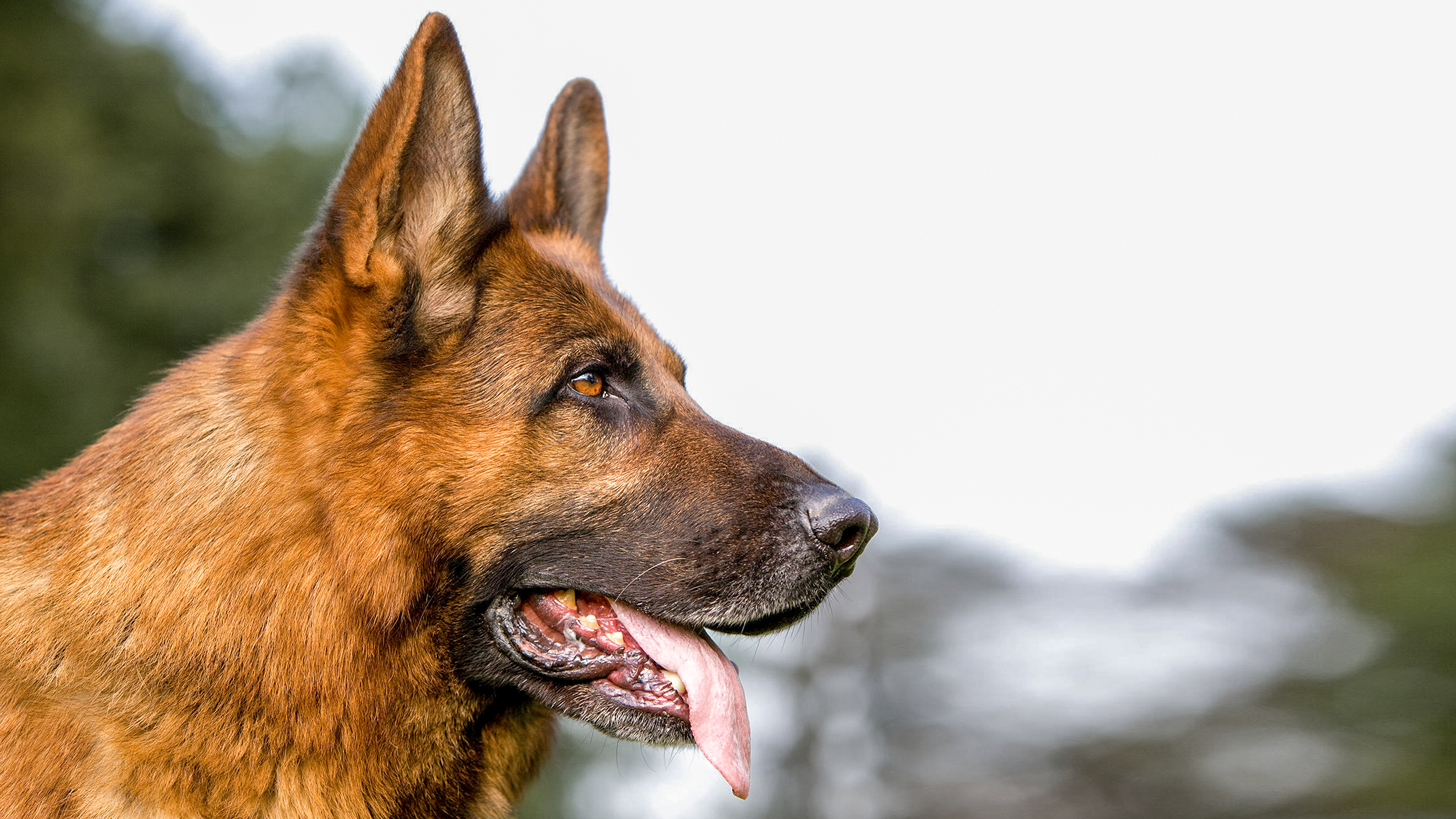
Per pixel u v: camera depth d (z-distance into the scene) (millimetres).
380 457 3463
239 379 3566
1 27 20062
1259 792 32188
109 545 3379
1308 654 36219
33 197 19156
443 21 3568
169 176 26469
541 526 3682
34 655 3311
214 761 3264
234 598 3305
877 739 35500
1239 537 50938
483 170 3734
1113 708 38719
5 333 18766
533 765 4199
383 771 3521
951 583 49812
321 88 34125
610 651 3824
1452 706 29953
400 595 3477
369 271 3492
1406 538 34219
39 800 3201
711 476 3887
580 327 3836
